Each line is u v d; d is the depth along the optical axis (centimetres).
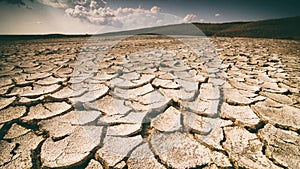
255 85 275
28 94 228
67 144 143
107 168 126
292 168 123
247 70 369
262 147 142
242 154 135
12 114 183
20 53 571
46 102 212
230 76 323
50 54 553
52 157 131
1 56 511
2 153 133
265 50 658
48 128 162
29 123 171
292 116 183
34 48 702
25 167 123
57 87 254
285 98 226
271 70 368
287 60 471
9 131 158
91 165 126
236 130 163
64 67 383
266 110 195
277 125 170
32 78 297
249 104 209
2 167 122
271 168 123
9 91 241
